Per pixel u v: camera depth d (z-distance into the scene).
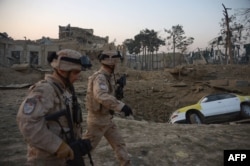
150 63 52.69
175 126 7.78
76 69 2.13
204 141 6.07
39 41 53.94
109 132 3.65
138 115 17.02
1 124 7.63
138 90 20.88
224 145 5.82
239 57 34.00
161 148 5.56
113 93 3.52
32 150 2.06
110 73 3.52
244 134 6.75
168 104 18.95
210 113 11.09
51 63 2.16
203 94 19.66
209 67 26.38
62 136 2.04
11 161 4.85
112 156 5.10
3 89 18.31
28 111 1.87
